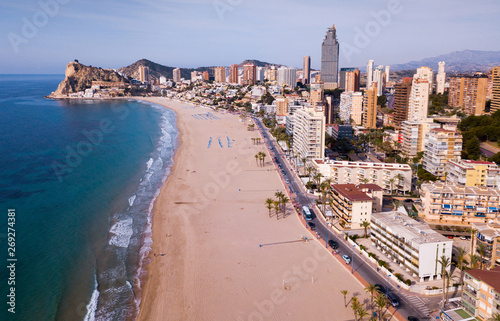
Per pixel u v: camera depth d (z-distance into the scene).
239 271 93.81
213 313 77.94
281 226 120.69
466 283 72.19
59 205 142.00
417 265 87.00
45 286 89.50
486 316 67.69
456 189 120.81
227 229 119.38
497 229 93.00
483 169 134.88
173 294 85.31
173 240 112.81
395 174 146.75
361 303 79.19
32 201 145.62
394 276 88.06
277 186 163.00
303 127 196.88
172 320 76.31
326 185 140.00
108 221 127.88
